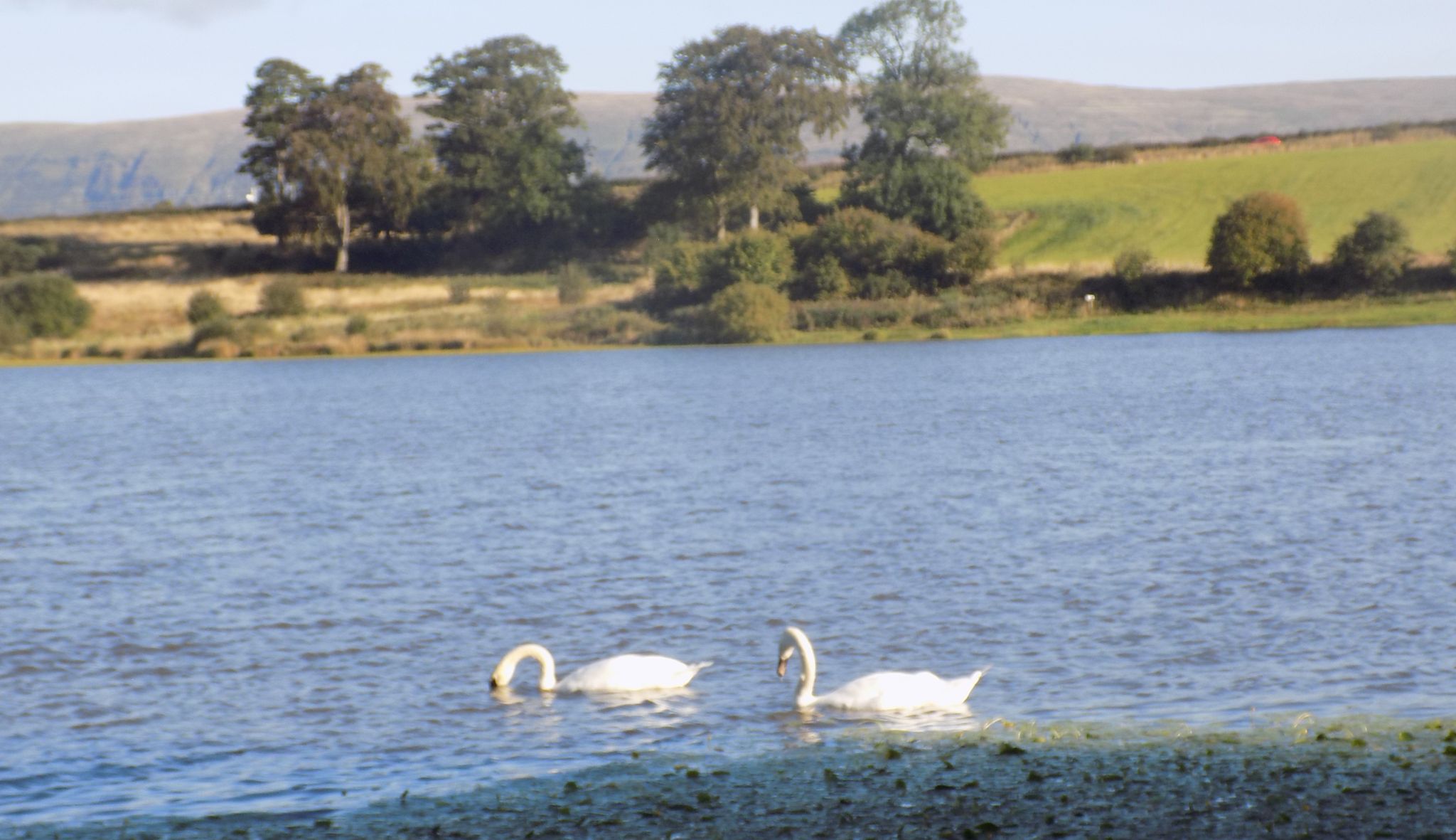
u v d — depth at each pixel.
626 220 157.75
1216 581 22.91
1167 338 105.19
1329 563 24.08
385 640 20.92
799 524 30.66
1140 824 11.38
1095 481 36.09
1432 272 113.69
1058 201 147.12
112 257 160.12
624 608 22.70
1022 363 87.94
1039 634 19.89
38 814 13.61
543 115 162.00
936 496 34.47
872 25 144.12
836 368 91.94
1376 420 48.81
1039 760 13.75
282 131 155.25
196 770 14.95
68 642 21.11
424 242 160.25
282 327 125.50
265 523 33.41
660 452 47.56
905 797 12.61
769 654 19.59
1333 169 143.38
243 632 21.59
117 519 34.72
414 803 13.38
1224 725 14.99
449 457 47.97
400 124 156.38
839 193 156.75
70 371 111.88
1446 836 10.79
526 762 14.93
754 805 12.62
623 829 12.08
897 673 16.80
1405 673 17.06
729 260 123.62
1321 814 11.41
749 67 147.00
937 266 125.25
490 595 24.02
